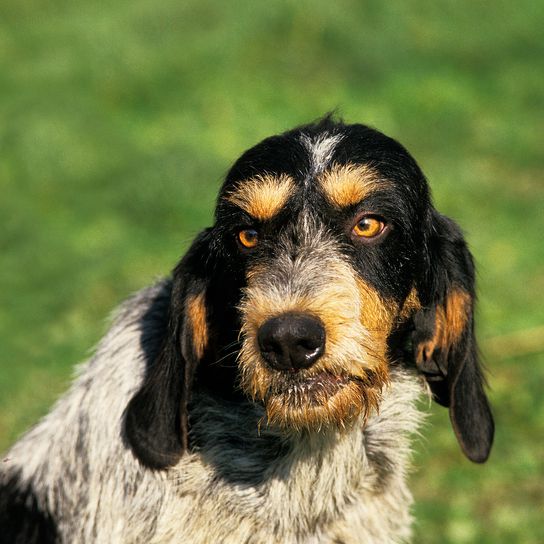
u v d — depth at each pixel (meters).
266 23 20.11
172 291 5.78
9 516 6.32
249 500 5.84
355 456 5.91
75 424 6.21
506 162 17.03
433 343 6.06
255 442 5.88
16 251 12.85
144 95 17.66
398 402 6.13
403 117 18.30
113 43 19.05
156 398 5.73
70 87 17.48
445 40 21.61
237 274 5.64
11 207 13.95
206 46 19.34
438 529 8.35
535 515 8.56
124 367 6.13
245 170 5.75
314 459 5.81
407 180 5.77
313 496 5.86
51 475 6.25
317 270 5.32
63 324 11.20
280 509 5.83
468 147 17.52
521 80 20.28
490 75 20.45
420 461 9.20
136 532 5.93
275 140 5.83
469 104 19.09
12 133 15.59
